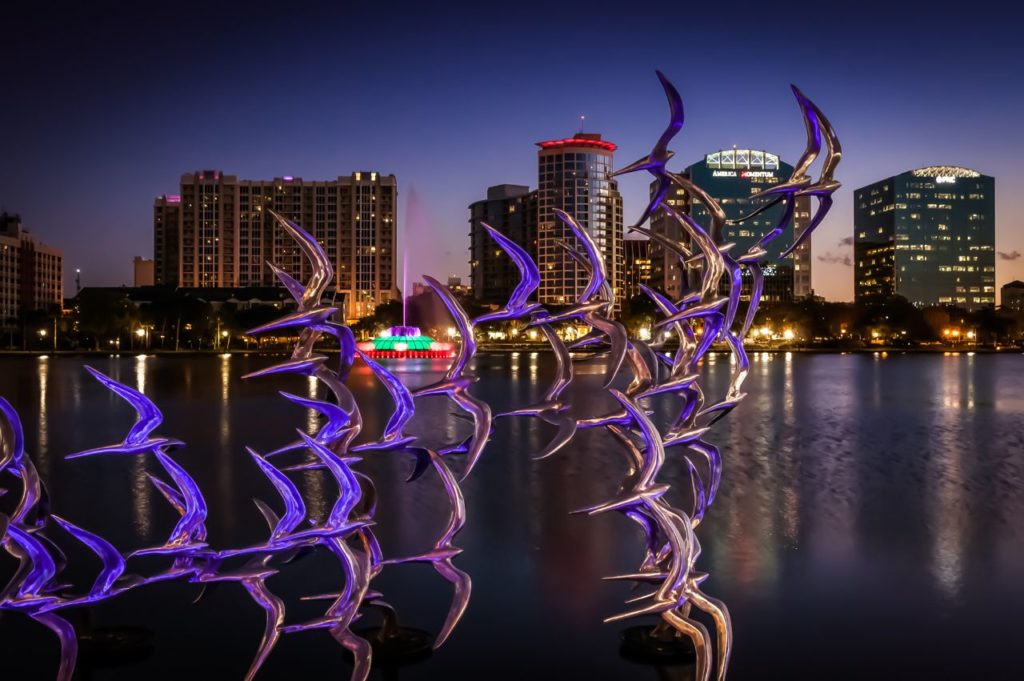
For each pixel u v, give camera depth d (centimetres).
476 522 1080
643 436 551
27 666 605
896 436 2022
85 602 523
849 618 705
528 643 650
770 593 775
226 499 1254
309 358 536
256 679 585
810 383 4094
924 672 594
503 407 2730
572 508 1170
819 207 596
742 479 1409
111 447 538
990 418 2458
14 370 5381
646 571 582
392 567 862
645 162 558
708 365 5988
